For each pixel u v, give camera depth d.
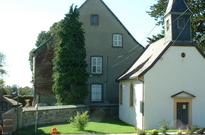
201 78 20.77
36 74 31.47
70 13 27.23
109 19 33.59
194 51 20.92
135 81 22.05
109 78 32.94
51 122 22.30
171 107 20.09
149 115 19.75
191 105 20.34
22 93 50.62
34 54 31.78
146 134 16.61
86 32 32.84
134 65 27.30
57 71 26.95
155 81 20.11
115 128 19.91
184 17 21.30
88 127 20.11
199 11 29.56
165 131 17.27
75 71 26.48
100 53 33.00
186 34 21.12
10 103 17.97
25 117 20.17
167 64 20.42
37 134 16.55
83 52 27.45
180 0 21.52
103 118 28.14
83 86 26.97
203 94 20.64
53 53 31.59
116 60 33.38
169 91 20.22
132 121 22.47
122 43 33.72
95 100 32.31
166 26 22.02
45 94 31.34
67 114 23.86
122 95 26.58
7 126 15.80
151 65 20.16
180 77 20.50
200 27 29.64
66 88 26.78
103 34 33.28
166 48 20.55
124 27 33.88
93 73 32.59
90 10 33.19
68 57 26.66
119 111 27.86
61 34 27.09
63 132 17.34
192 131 17.25
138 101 21.11
